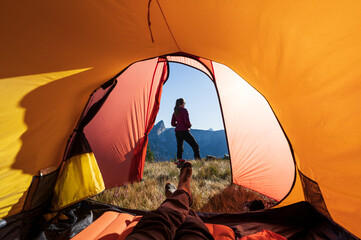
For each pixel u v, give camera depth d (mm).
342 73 862
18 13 1065
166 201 1172
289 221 1727
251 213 1864
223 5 1032
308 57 958
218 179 3469
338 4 747
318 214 1500
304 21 865
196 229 939
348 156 961
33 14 1095
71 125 1902
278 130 2262
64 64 1394
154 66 3588
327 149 1085
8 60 1134
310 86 1035
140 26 1396
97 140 3172
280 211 1790
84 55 1458
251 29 1086
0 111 1198
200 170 3939
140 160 3562
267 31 1030
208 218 1922
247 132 2811
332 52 858
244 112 2814
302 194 1816
